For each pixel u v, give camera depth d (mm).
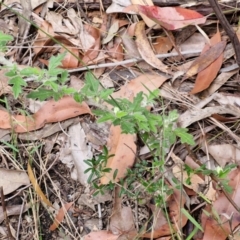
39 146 612
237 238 538
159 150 531
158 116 518
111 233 569
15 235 581
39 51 668
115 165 580
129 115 493
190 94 628
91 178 551
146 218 572
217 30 649
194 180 568
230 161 588
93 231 573
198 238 556
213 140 603
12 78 491
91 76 514
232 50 641
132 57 659
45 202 586
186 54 655
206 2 662
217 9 516
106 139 606
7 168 603
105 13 688
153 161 565
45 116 615
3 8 698
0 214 586
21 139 617
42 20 687
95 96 508
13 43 679
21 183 596
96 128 613
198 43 660
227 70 633
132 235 564
